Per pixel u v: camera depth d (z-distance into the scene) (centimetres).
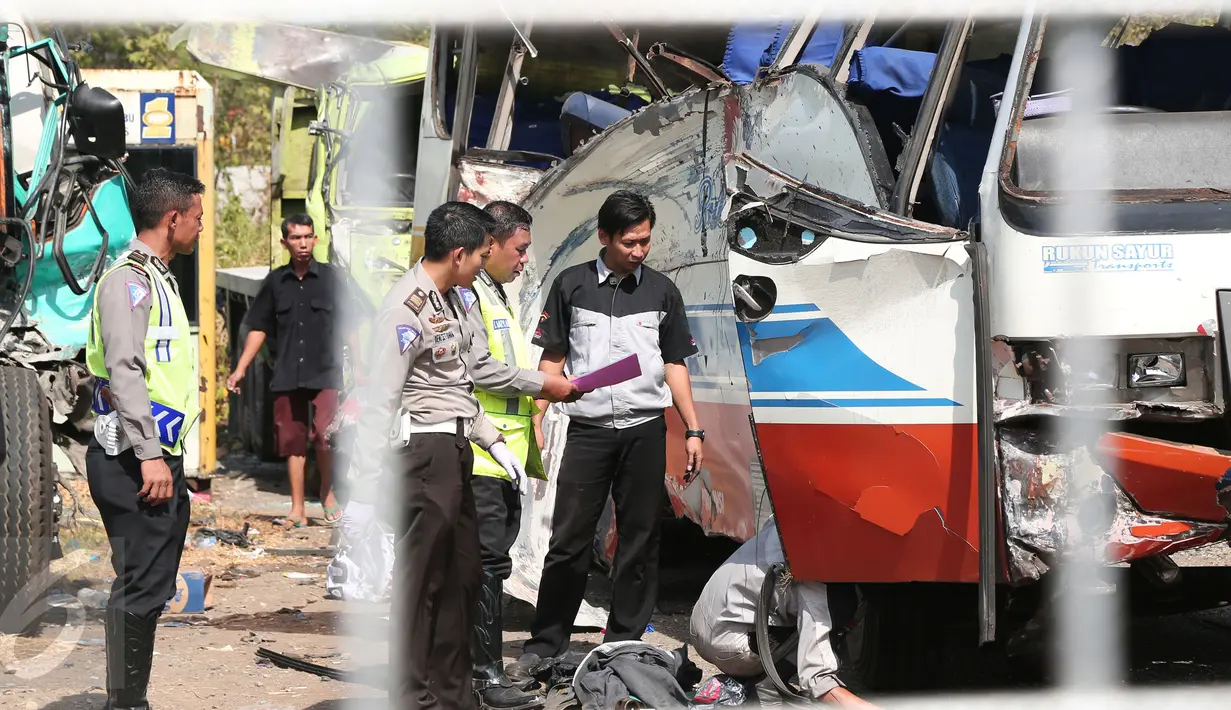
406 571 695
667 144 948
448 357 697
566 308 834
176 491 699
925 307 669
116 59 2242
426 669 697
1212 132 704
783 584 717
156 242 698
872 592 738
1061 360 646
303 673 823
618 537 826
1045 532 648
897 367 674
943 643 760
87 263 984
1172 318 643
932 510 671
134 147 1539
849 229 689
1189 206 647
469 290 757
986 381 645
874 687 755
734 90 859
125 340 669
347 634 931
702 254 942
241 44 1659
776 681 712
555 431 1045
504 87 1164
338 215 1548
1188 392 649
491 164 1138
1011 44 927
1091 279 645
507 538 805
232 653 872
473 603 714
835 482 688
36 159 971
